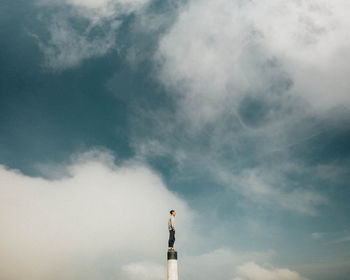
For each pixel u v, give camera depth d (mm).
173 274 22516
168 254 23406
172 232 24125
